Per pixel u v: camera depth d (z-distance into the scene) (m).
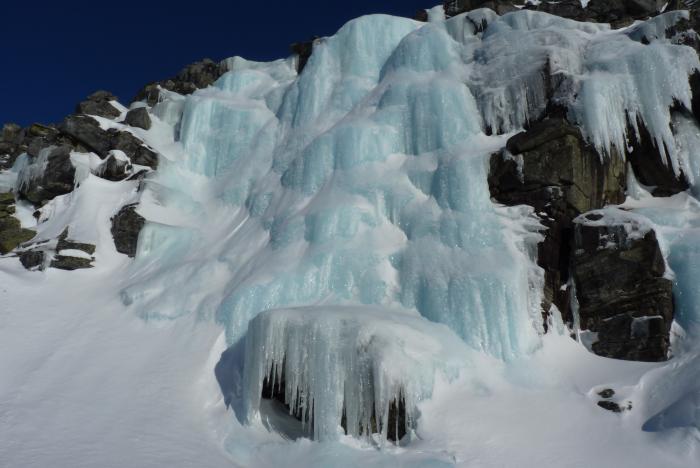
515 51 19.14
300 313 12.65
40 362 14.98
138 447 11.70
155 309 16.94
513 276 13.76
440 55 20.53
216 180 23.56
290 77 26.95
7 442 11.30
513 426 11.52
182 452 11.81
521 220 15.44
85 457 11.02
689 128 16.56
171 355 15.42
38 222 23.42
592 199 16.16
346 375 11.85
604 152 16.45
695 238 14.33
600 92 16.58
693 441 10.59
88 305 18.28
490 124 18.36
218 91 27.34
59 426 12.21
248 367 12.96
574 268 14.93
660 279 13.99
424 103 18.72
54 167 24.05
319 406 11.83
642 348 13.56
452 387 12.35
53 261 20.09
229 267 18.14
